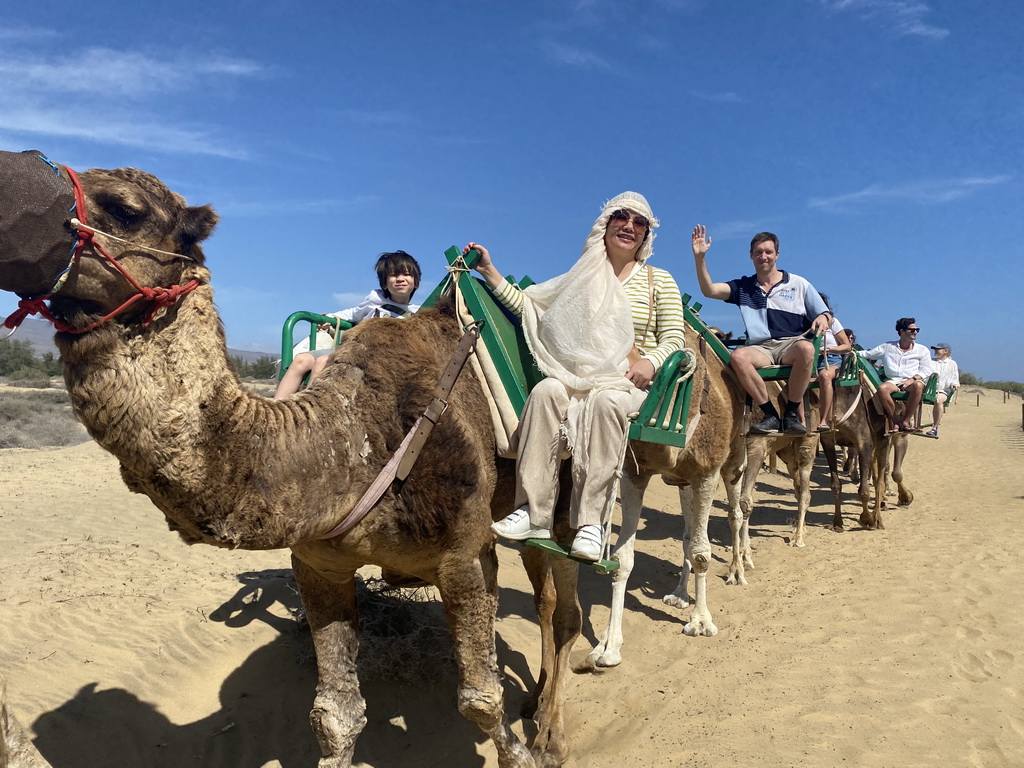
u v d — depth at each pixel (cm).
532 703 496
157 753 439
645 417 426
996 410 3931
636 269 448
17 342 4775
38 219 238
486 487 357
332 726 337
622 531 587
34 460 1502
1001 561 824
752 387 634
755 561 891
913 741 432
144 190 269
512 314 430
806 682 512
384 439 323
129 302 259
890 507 1269
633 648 606
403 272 555
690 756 426
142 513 970
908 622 620
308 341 514
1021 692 493
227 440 273
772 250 711
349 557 327
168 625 580
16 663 507
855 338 1303
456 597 347
